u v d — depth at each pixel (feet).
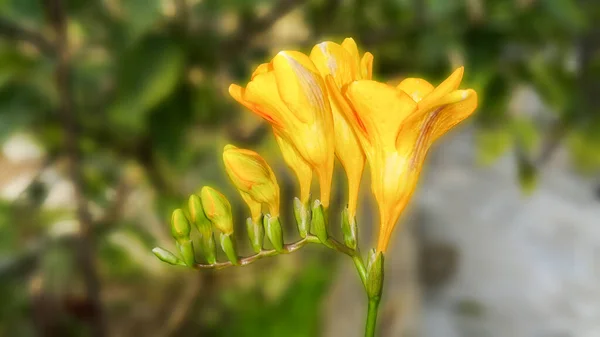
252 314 3.18
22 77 2.10
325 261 3.31
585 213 3.02
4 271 2.36
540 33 2.19
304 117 1.28
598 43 2.52
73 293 2.68
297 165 1.31
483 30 2.08
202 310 3.17
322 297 3.12
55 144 2.44
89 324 2.70
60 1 1.98
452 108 1.25
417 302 2.74
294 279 3.28
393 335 2.68
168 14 2.14
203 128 2.55
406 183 1.27
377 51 2.50
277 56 1.27
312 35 2.56
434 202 3.09
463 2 2.10
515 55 2.29
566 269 2.82
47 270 2.44
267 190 1.31
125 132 2.34
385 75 2.53
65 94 2.10
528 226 2.95
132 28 1.86
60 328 2.69
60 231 2.53
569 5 2.06
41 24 2.09
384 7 2.54
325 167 1.29
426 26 2.18
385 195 1.28
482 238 2.96
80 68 2.21
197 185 2.56
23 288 2.48
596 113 2.47
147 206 2.71
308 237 1.31
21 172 3.16
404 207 1.28
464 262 2.87
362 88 1.24
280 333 3.06
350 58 1.31
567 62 2.47
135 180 2.64
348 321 2.74
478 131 2.68
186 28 2.03
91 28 2.14
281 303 3.17
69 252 2.42
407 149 1.27
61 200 2.82
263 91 1.28
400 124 1.26
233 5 2.11
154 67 1.88
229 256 1.33
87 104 2.29
